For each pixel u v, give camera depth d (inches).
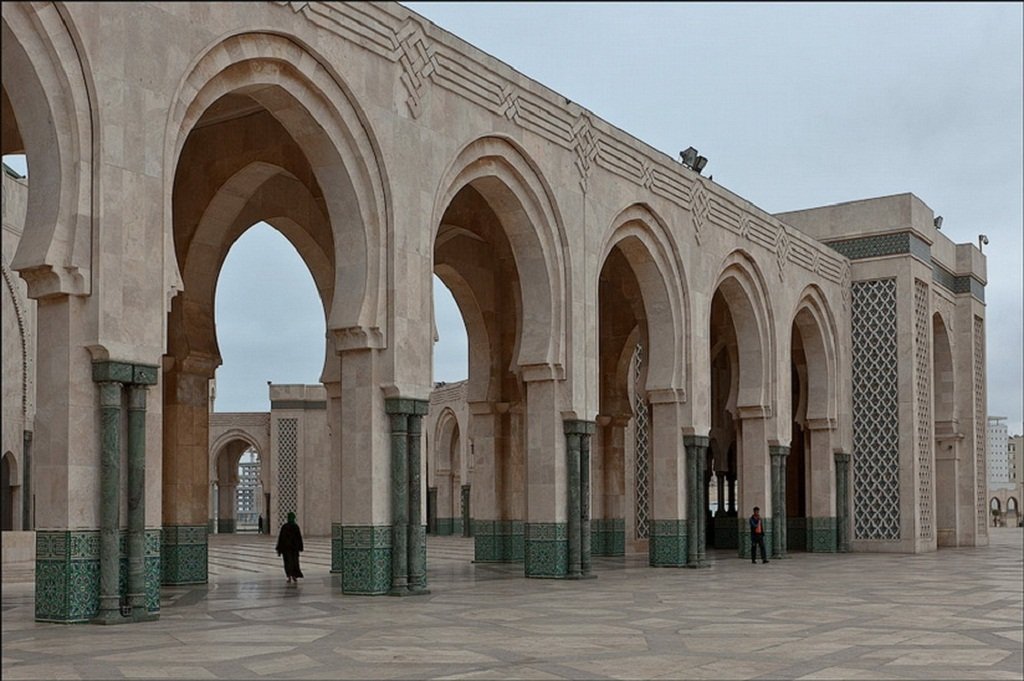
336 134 430.3
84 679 225.1
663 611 390.0
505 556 721.0
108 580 329.1
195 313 543.5
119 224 336.2
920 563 720.3
